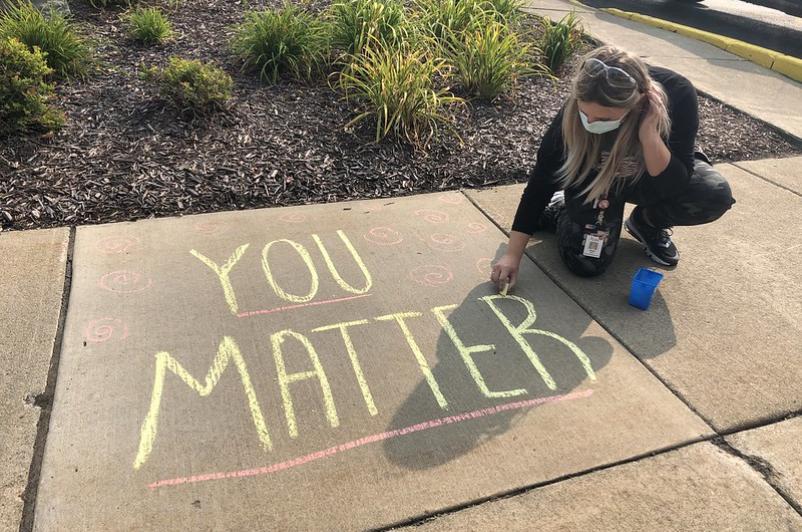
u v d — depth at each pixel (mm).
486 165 3684
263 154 3477
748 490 1785
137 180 3164
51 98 3623
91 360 2098
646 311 2539
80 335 2203
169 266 2611
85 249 2688
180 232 2863
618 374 2193
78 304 2354
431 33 4633
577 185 2467
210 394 2002
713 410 2061
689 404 2080
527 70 4605
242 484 1720
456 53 4562
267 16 4227
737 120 4605
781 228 3246
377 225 3049
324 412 1966
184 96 3611
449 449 1864
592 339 2361
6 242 2693
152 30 4332
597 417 2006
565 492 1749
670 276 2787
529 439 1913
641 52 5902
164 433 1854
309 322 2350
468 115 4121
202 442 1835
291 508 1663
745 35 6965
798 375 2234
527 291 2621
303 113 3854
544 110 4352
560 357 2260
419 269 2717
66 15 4461
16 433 1822
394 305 2477
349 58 4281
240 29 4465
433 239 2959
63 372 2043
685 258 2932
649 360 2270
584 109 2131
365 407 1994
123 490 1681
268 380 2072
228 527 1603
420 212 3201
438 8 4848
